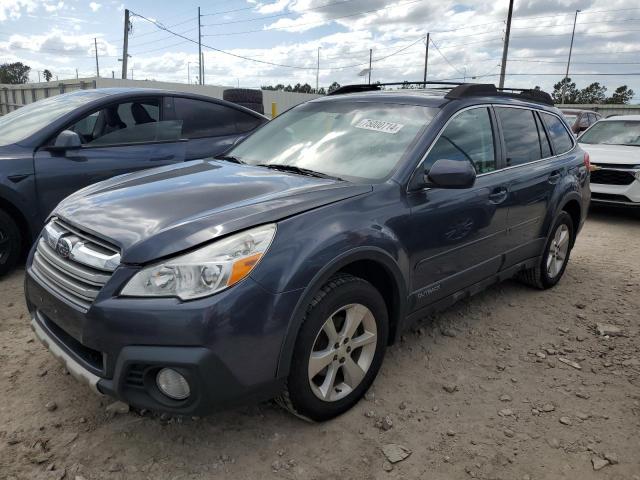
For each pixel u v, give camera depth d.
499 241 3.79
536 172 4.14
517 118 4.14
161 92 5.59
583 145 9.02
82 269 2.36
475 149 3.56
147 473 2.33
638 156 8.00
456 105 3.45
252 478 2.33
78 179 4.79
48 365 3.17
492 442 2.64
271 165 3.35
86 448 2.47
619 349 3.69
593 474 2.44
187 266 2.15
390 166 3.04
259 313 2.21
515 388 3.14
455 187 2.87
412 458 2.50
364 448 2.55
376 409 2.86
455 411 2.88
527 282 4.73
